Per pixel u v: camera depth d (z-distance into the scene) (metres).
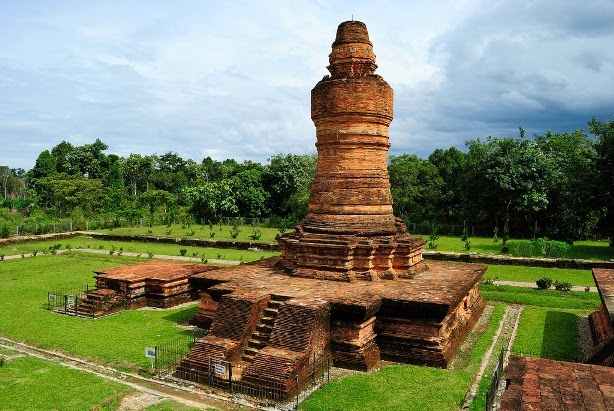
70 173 82.94
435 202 62.22
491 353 17.50
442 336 16.34
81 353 17.44
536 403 9.46
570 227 46.50
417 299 16.42
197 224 64.88
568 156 51.66
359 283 19.27
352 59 21.59
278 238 22.97
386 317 16.86
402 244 20.58
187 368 15.15
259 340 15.98
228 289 18.28
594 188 40.25
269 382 13.68
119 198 71.69
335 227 20.58
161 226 61.44
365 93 20.70
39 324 20.84
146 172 93.19
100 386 13.94
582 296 25.70
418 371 15.45
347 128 20.86
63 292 26.70
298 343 14.78
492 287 27.69
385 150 21.91
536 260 33.72
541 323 21.16
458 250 39.72
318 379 14.83
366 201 20.88
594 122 40.62
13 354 16.62
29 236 48.06
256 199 69.25
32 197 75.19
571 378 10.83
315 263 20.28
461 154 69.44
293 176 69.38
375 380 14.69
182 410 12.67
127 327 20.55
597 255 37.44
